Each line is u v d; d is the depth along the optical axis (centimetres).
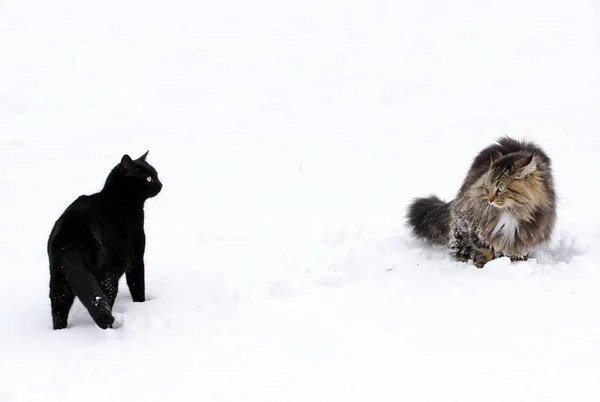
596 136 1650
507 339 666
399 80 2244
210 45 2653
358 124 1912
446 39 2614
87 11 3042
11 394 632
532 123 1805
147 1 3164
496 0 2994
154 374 652
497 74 2248
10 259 1083
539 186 870
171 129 1927
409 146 1695
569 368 607
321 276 885
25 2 3122
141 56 2542
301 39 2686
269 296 839
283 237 1113
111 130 1920
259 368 648
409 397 582
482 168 939
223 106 2092
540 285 792
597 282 788
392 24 2814
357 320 729
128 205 899
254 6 3095
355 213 1220
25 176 1591
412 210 1023
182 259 1048
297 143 1780
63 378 662
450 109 1986
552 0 2944
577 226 1016
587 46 2423
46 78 2323
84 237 803
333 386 606
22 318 851
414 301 769
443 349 657
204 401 598
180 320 791
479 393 579
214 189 1444
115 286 863
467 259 928
